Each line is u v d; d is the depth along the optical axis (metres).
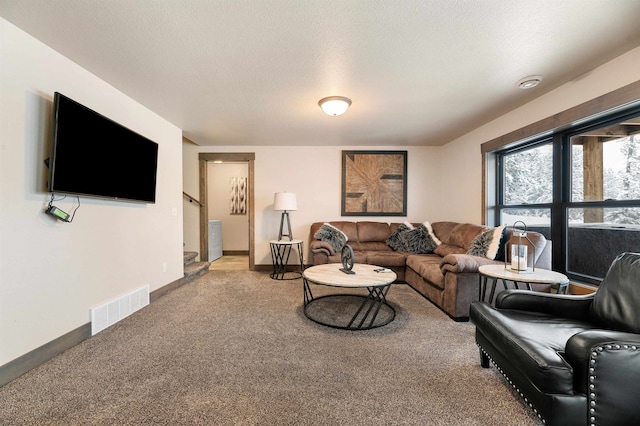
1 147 1.73
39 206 1.95
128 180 2.72
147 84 2.64
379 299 2.64
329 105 2.94
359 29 1.85
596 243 2.56
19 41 1.83
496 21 1.77
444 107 3.24
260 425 1.39
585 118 2.45
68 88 2.19
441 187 5.17
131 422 1.40
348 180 5.19
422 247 4.27
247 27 1.82
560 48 2.06
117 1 1.58
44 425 1.38
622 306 1.53
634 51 2.07
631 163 2.30
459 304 2.72
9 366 1.74
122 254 2.78
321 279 2.66
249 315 2.87
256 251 5.19
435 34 1.90
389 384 1.73
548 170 3.10
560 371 1.16
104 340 2.29
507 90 2.78
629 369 1.10
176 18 1.73
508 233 3.01
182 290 3.78
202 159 5.19
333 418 1.44
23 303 1.84
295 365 1.93
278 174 5.20
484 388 1.69
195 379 1.76
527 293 1.87
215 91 2.80
